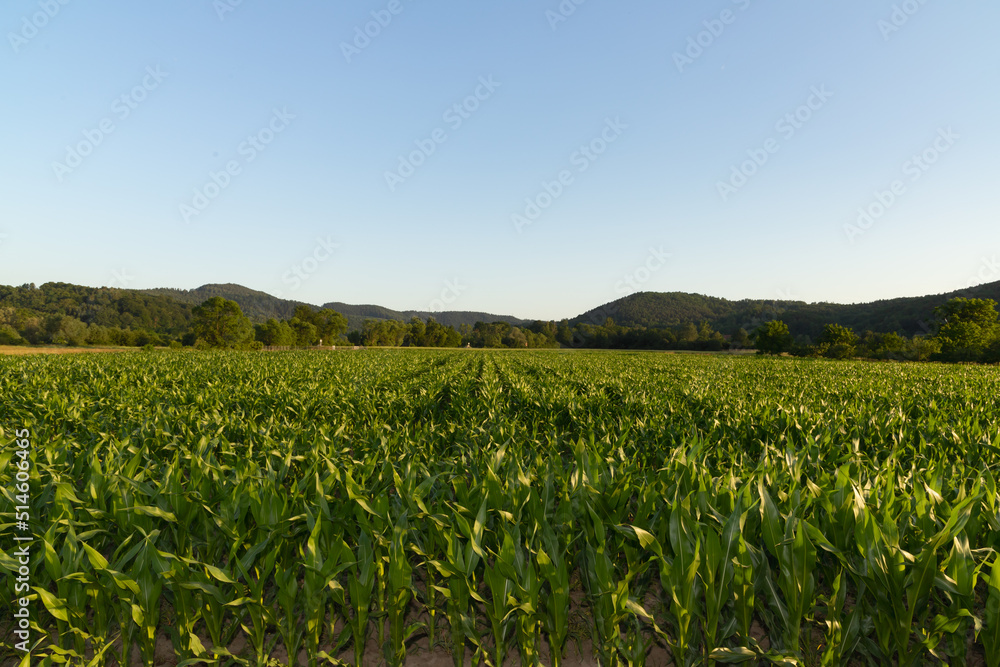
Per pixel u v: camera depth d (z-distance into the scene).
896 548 2.75
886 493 3.36
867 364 36.53
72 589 3.02
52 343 81.50
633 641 3.04
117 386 13.45
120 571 3.02
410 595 3.24
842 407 9.48
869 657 3.03
